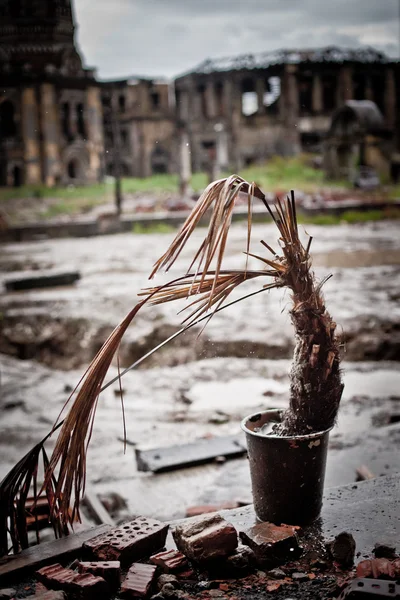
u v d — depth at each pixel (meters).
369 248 20.45
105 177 60.16
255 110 70.62
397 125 53.38
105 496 5.03
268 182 47.59
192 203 35.25
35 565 3.04
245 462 5.64
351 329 10.16
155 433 6.62
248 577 3.00
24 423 7.13
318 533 3.31
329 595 2.82
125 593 2.83
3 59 54.06
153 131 67.31
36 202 43.06
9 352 11.74
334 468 5.12
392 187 44.31
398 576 2.81
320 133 65.81
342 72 65.19
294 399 3.40
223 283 3.24
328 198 36.56
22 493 3.28
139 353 10.28
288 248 3.26
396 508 3.51
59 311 12.30
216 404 7.59
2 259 20.98
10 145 54.34
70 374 9.55
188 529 3.14
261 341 9.73
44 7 54.22
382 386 8.02
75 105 56.62
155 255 20.36
